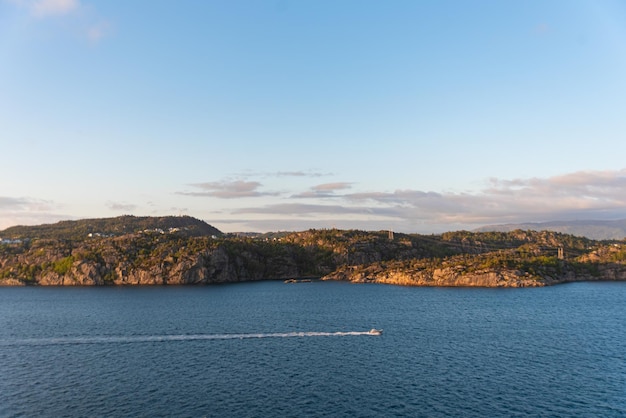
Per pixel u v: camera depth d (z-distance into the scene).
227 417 90.69
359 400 99.62
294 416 91.19
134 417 90.62
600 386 108.00
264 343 153.50
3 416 91.12
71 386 108.56
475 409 94.56
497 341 155.25
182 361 130.25
